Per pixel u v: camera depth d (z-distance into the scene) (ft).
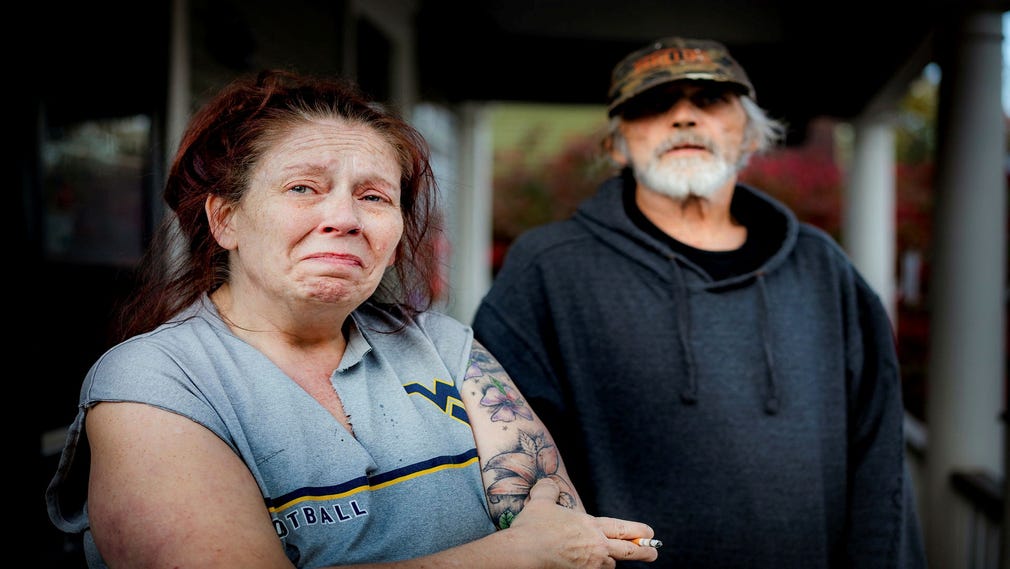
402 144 3.91
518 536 3.46
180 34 8.11
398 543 3.43
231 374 3.42
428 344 4.06
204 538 2.95
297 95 3.76
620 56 18.24
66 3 6.82
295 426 3.39
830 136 29.86
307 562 3.26
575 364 5.55
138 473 3.03
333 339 3.81
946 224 10.89
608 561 3.56
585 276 5.69
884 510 5.49
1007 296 12.87
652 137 5.81
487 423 4.00
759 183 28.25
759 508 5.23
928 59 15.16
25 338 5.84
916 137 30.68
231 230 3.66
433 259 4.32
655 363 5.44
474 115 22.66
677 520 5.26
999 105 10.72
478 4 16.84
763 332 5.49
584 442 5.45
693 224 6.00
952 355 10.83
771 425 5.33
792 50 17.33
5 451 5.59
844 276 5.87
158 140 7.86
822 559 5.30
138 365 3.26
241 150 3.57
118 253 7.65
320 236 3.48
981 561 9.98
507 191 32.63
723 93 5.82
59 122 6.84
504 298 5.73
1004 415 8.06
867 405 5.76
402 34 15.74
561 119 35.91
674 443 5.33
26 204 6.07
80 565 6.42
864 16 14.82
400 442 3.60
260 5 9.93
